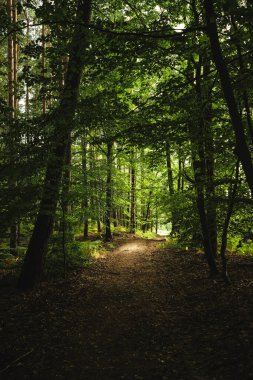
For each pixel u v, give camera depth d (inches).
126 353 217.6
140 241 951.0
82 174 656.4
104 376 185.2
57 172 380.5
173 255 626.2
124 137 355.3
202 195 407.5
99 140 355.6
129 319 289.3
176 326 263.0
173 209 598.5
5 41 731.4
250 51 261.3
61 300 331.3
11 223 350.6
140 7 437.4
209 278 396.8
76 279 422.9
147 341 237.3
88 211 649.0
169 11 371.9
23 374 186.2
